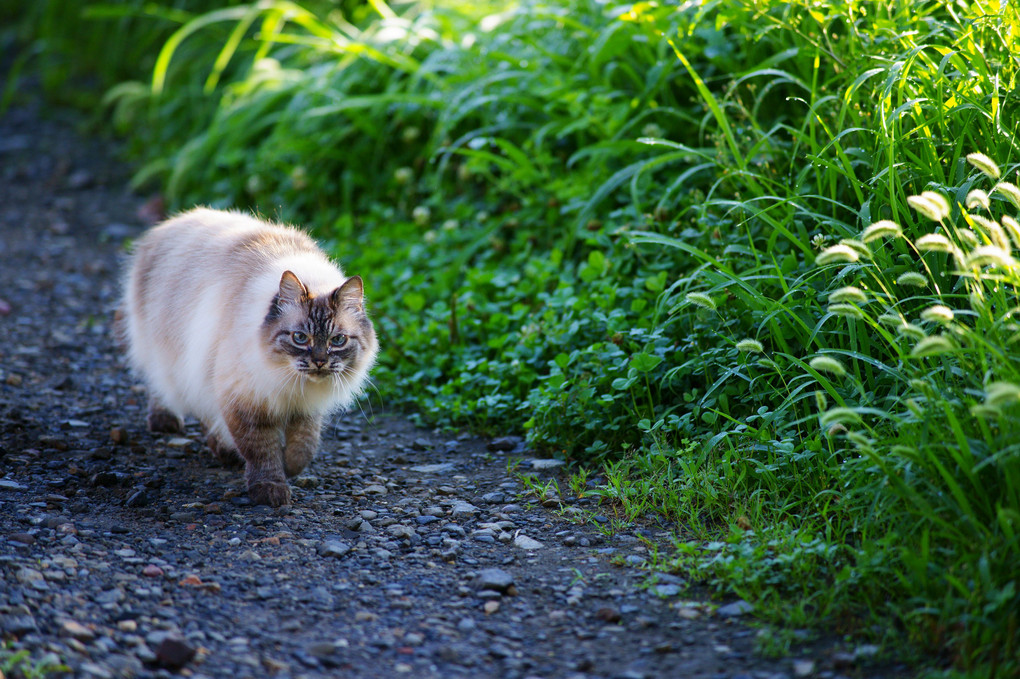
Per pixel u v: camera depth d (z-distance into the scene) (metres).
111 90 11.20
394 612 3.16
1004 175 3.81
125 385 5.55
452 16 7.88
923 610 2.82
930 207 3.10
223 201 8.16
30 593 3.05
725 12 5.27
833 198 4.25
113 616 3.00
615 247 5.39
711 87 5.92
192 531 3.69
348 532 3.76
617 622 3.09
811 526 3.39
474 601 3.24
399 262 6.60
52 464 4.29
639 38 5.91
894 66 4.03
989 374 3.08
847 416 3.19
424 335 5.57
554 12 6.91
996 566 2.87
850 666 2.75
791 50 4.97
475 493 4.20
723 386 4.30
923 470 3.18
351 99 7.45
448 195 7.26
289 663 2.83
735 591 3.19
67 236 8.27
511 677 2.79
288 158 8.05
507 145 6.24
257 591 3.24
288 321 3.81
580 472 4.25
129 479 4.18
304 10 9.01
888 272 3.93
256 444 4.02
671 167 5.66
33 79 12.54
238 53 9.80
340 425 5.09
